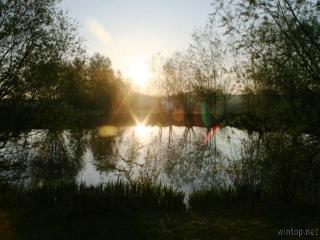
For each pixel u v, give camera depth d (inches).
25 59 550.3
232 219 411.8
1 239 359.6
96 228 385.1
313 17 416.5
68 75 632.4
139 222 401.1
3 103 559.5
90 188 476.7
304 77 418.3
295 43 418.6
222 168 717.9
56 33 589.6
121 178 702.5
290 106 428.1
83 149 1074.7
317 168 439.5
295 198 453.7
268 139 470.0
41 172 723.4
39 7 556.4
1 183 543.5
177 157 938.7
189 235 362.3
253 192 478.3
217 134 1387.8
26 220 415.8
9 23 536.7
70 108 650.8
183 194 483.5
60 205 469.1
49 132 653.3
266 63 437.4
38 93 582.6
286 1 417.4
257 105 475.2
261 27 436.8
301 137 431.5
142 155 989.2
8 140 576.7
